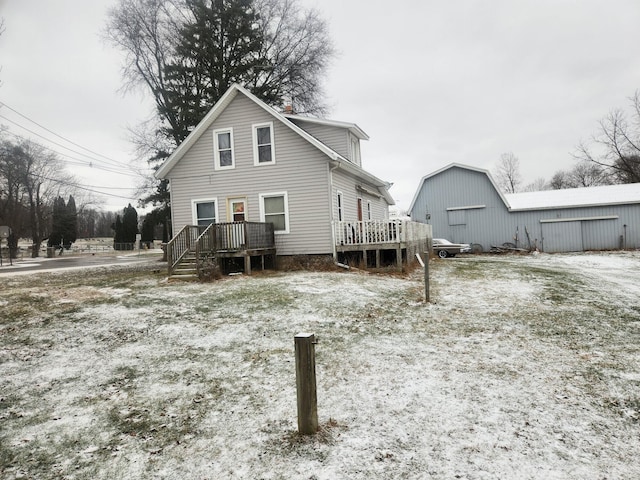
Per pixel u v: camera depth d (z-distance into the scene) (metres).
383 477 3.12
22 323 7.80
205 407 4.49
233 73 25.23
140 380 5.27
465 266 16.34
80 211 58.84
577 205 24.61
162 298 9.78
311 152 15.27
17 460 3.59
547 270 14.66
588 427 3.82
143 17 24.38
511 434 3.72
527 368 5.34
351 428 3.90
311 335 3.81
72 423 4.22
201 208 16.66
